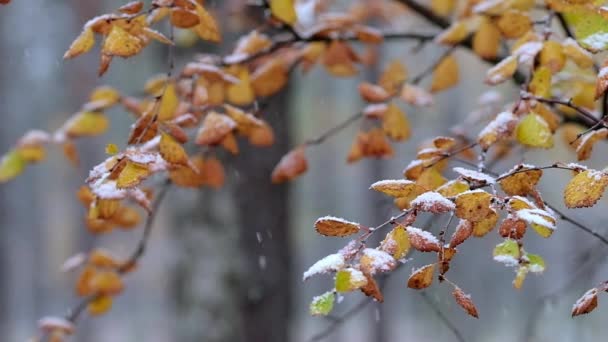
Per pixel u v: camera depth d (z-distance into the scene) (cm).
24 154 391
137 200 243
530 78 270
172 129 255
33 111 2717
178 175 316
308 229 2625
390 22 546
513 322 2011
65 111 2425
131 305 3047
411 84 355
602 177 196
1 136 2561
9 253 2877
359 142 345
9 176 392
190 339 684
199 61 350
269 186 684
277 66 359
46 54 1941
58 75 2289
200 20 254
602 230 439
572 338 1094
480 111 418
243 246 685
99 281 398
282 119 682
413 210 192
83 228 2798
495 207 193
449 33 344
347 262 189
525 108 257
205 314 682
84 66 1859
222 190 678
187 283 691
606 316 1394
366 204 1447
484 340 1931
